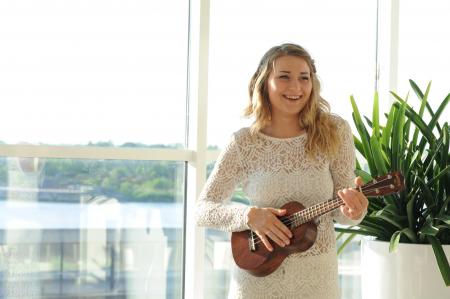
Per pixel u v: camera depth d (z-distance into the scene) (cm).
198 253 375
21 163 358
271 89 254
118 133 374
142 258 381
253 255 250
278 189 250
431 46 429
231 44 392
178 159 379
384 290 320
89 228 371
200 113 375
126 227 377
